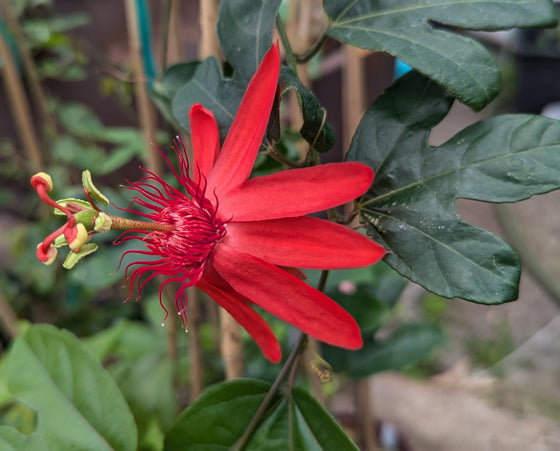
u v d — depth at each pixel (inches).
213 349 13.3
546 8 5.2
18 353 7.6
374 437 14.2
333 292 10.4
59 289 18.0
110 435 7.1
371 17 5.8
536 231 25.2
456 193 5.5
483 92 5.2
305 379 12.0
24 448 6.8
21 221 23.2
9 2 14.2
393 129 6.0
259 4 6.2
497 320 21.7
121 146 20.5
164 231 5.7
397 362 11.5
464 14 5.4
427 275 5.6
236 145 5.5
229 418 6.7
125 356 12.1
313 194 4.9
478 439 17.4
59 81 19.6
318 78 16.3
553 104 29.0
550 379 19.2
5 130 20.2
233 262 5.4
